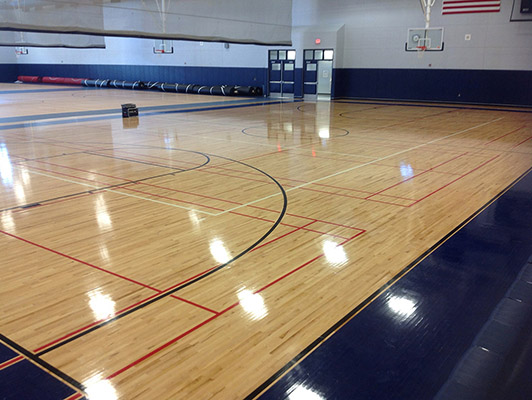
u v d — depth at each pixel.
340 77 19.19
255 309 2.95
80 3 12.47
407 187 5.85
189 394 2.18
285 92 20.12
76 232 4.31
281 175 6.49
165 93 22.25
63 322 2.81
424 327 2.75
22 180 6.20
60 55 28.17
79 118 12.93
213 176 6.43
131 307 2.97
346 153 8.09
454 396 2.16
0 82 30.05
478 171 6.72
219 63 21.61
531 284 3.29
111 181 6.16
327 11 18.81
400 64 17.77
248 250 3.88
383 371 2.35
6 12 11.38
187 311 2.93
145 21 13.88
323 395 2.18
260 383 2.26
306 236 4.19
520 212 4.88
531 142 9.22
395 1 17.22
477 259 3.71
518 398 2.14
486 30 15.85
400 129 11.05
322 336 2.65
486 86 16.33
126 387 2.23
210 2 15.36
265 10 17.14
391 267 3.57
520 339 2.62
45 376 2.31
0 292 3.18
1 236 4.21
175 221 4.59
